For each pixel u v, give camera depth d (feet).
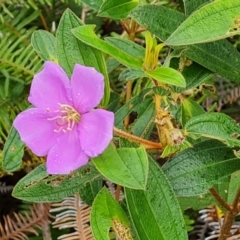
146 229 0.66
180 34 0.63
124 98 0.94
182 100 0.80
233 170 0.71
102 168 0.60
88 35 0.63
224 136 0.66
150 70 0.65
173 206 0.65
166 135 0.65
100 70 0.66
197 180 0.70
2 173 1.07
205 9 0.63
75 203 1.03
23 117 0.63
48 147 0.63
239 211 0.80
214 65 0.75
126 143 0.67
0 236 1.07
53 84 0.63
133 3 0.66
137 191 0.66
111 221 0.67
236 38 1.08
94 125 0.61
